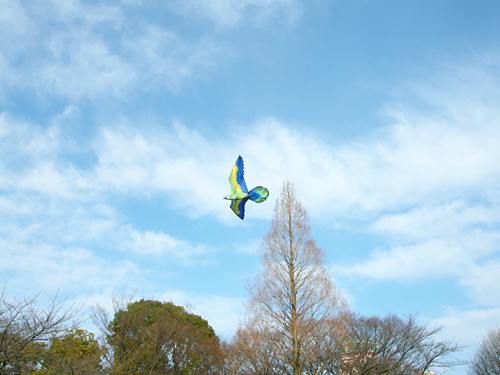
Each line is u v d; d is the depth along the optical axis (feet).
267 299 66.69
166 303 103.09
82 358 60.75
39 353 49.47
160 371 74.79
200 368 82.74
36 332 47.19
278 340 63.21
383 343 81.00
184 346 83.30
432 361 79.41
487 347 101.55
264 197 49.88
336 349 63.98
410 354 81.82
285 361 61.82
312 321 64.34
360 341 82.07
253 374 66.23
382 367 71.10
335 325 63.77
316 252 69.72
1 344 44.45
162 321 82.89
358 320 89.45
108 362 67.46
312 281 67.26
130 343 73.77
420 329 84.02
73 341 65.16
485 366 98.94
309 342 62.39
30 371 51.49
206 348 87.25
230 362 71.20
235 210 51.08
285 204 75.31
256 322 65.31
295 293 66.90
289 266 69.46
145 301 100.32
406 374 77.36
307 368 63.72
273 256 70.18
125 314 77.15
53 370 53.11
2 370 45.96
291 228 72.74
